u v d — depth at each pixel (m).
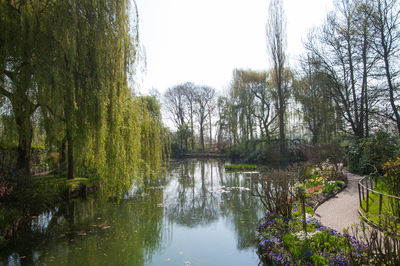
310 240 4.88
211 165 27.34
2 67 6.61
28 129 7.42
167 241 6.53
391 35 14.19
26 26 6.65
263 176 7.98
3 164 8.78
